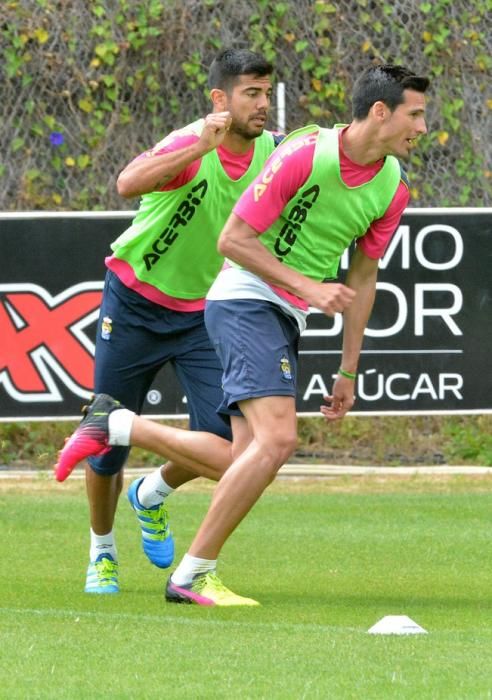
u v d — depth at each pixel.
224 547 23.50
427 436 34.44
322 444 34.41
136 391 20.17
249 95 18.28
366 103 16.95
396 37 34.38
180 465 18.55
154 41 33.75
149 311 19.55
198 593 18.02
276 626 16.02
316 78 34.12
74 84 33.72
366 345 31.28
